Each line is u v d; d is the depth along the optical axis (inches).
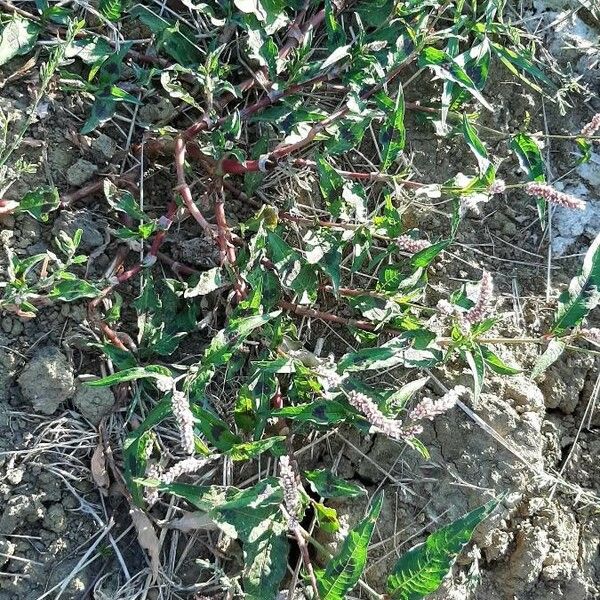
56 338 15.5
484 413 16.7
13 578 14.3
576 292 15.0
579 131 20.5
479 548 16.1
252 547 14.4
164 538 15.3
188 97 16.2
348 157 18.6
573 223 19.7
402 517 16.1
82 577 14.7
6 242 15.4
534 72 19.1
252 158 17.5
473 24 18.6
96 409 15.4
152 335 15.8
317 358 16.3
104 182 15.7
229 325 14.6
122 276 15.8
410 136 19.1
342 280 17.6
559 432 17.8
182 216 16.7
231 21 17.3
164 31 16.7
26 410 15.0
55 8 16.4
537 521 16.5
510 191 19.6
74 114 16.5
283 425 15.9
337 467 16.5
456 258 18.6
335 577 13.0
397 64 17.7
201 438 16.0
